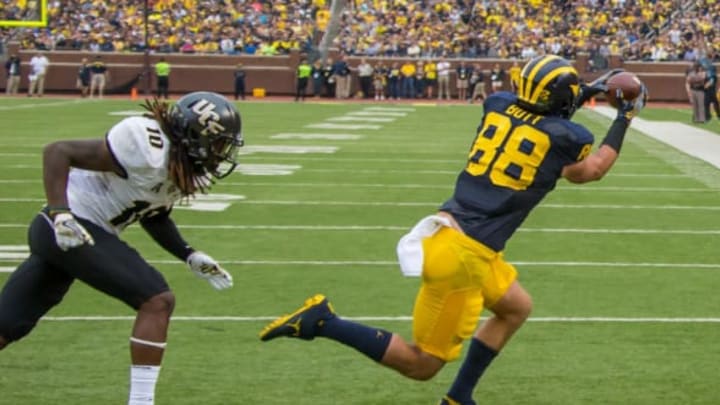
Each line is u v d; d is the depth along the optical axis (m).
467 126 88.94
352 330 17.12
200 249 34.00
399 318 25.62
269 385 20.67
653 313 26.48
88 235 15.95
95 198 16.77
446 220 17.06
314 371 21.66
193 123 16.36
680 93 137.12
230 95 139.62
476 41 143.75
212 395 20.02
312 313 17.06
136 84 137.75
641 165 59.88
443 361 17.44
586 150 17.30
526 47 141.38
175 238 18.23
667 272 31.30
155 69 138.62
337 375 21.41
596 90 17.97
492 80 134.62
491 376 21.34
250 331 24.55
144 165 16.31
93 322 25.23
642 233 37.78
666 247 35.22
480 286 17.25
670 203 45.12
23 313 17.16
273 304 27.02
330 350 23.22
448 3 150.25
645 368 21.97
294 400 19.80
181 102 16.55
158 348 16.58
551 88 17.30
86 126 82.31
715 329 25.06
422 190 48.22
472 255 17.00
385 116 101.94
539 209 43.06
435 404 19.72
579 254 33.81
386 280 29.78
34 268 17.11
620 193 48.03
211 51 142.38
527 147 17.17
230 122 16.53
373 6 150.12
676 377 21.38
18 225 38.19
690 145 72.81
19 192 46.09
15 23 97.88
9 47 137.75
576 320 25.67
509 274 17.66
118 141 16.27
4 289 17.25
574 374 21.52
